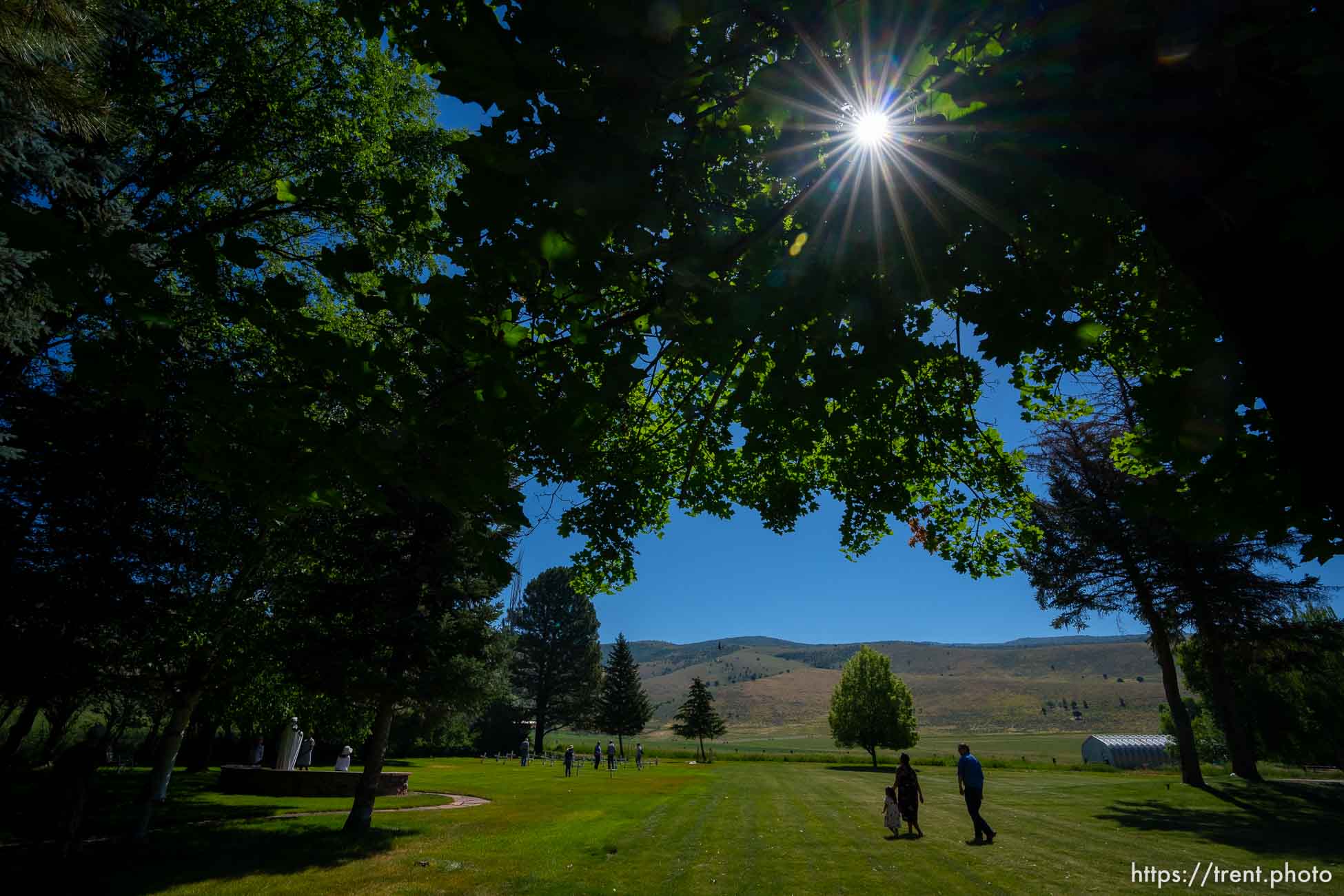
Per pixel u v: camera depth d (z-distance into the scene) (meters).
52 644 11.65
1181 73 1.66
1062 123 2.08
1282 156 1.50
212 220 13.55
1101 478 23.25
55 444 11.91
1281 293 1.56
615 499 7.43
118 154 10.63
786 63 2.99
